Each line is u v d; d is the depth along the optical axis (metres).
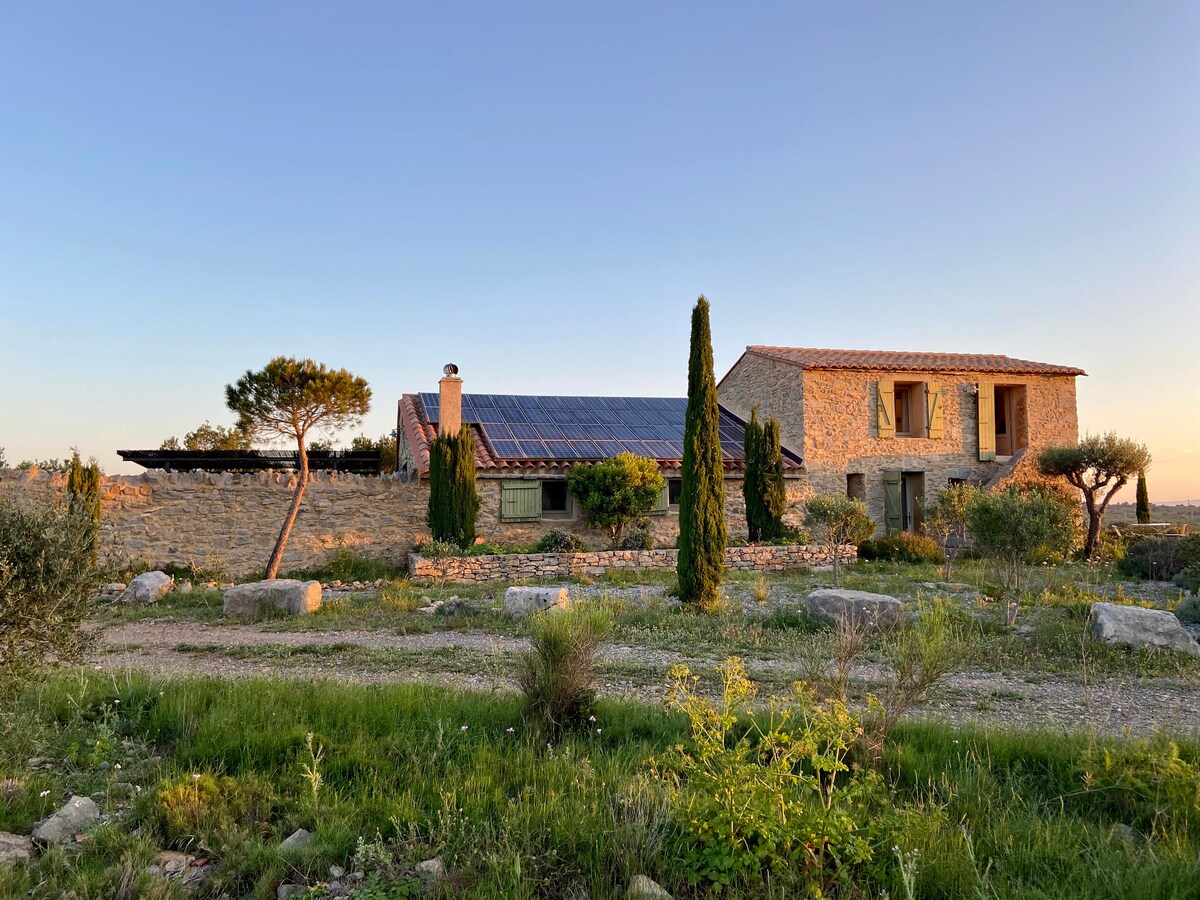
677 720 5.46
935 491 23.59
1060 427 24.61
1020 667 8.29
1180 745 4.87
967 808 4.00
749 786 3.43
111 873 3.16
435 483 18.00
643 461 19.34
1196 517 36.50
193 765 4.45
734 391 27.61
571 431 22.44
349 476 18.56
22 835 3.60
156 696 5.80
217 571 17.00
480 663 8.12
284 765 4.46
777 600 13.36
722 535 12.70
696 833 3.42
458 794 4.03
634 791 3.93
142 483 16.92
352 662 8.25
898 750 4.76
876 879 3.25
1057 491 21.81
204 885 3.23
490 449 20.20
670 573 16.81
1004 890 3.10
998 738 5.12
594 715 5.56
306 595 12.16
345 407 16.92
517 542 19.38
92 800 3.95
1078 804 4.23
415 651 8.89
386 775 4.37
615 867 3.31
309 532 17.98
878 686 7.11
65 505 5.25
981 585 14.34
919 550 19.47
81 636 5.10
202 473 17.38
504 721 5.43
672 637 9.84
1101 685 7.52
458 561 16.19
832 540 15.96
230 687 6.04
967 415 24.16
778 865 3.25
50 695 5.51
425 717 5.41
